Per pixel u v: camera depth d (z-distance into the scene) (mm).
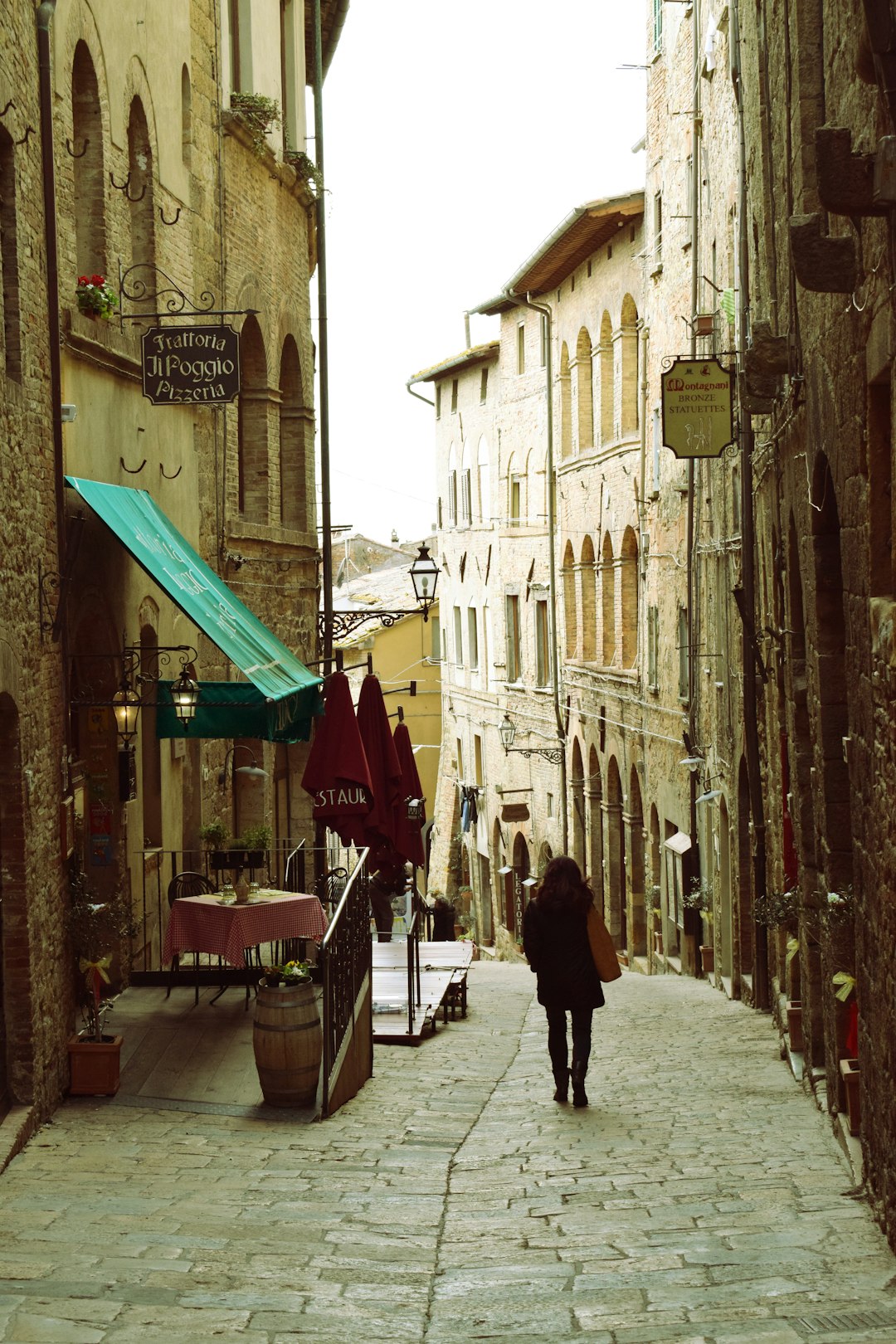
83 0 14422
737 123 21234
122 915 12805
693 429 19031
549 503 42188
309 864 23922
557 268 39750
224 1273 7695
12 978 11195
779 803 17719
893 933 8312
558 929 12742
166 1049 13555
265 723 14969
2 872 11172
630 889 34594
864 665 9406
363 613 23969
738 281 21438
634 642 35344
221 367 14922
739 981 22188
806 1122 11633
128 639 15641
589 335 38562
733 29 19406
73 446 13859
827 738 11922
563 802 40969
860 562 9484
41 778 11875
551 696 42469
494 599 48875
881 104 8250
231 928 13938
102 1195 9383
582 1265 7867
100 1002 14453
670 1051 16297
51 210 12492
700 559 26641
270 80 23859
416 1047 16547
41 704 11977
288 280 24594
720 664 24250
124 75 15953
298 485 25156
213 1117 11875
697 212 26719
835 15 10047
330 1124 11891
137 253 17031
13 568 11156
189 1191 9570
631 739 34062
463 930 45594
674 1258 7895
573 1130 11750
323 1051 12266
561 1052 12938
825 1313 6676
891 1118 8250
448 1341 6656
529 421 44812
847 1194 9180
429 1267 7957
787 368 14000
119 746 15320
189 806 18719
